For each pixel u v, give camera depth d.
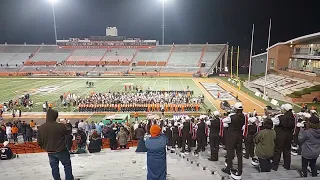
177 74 66.81
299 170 6.35
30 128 18.84
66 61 75.38
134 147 13.12
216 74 65.75
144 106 30.16
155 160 5.18
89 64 73.81
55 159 5.77
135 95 33.94
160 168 5.21
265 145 6.38
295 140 8.64
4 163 9.28
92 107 30.42
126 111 30.16
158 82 54.06
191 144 11.41
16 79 60.09
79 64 73.94
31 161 9.52
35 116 29.05
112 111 30.30
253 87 46.88
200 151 10.10
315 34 39.72
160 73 67.62
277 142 6.70
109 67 72.19
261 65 58.06
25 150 14.38
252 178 5.84
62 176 7.01
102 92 41.66
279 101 34.22
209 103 34.00
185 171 6.93
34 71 70.25
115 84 51.12
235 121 6.15
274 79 47.56
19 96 39.38
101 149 12.60
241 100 35.75
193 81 56.09
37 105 33.72
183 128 10.02
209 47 79.75
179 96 34.22
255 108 31.05
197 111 30.03
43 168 8.09
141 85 49.53
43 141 5.61
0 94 41.16
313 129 5.71
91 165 8.20
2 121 26.44
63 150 5.77
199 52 77.56
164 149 5.24
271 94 39.66
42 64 74.25
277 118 6.83
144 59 75.62
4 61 75.81
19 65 73.88
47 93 41.59
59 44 83.38
